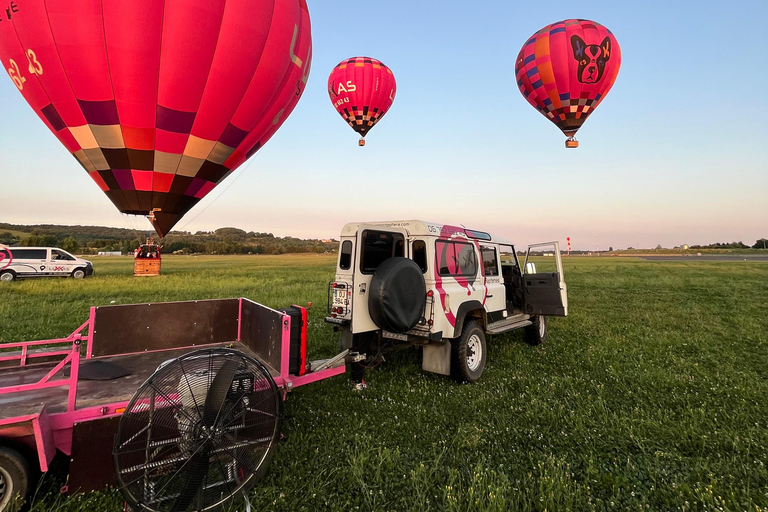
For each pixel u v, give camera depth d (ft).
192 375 9.20
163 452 8.91
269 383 10.15
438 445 11.87
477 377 17.88
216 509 8.85
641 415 13.73
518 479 10.23
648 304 41.50
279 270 96.73
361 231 15.55
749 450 11.27
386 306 14.67
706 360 20.33
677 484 9.76
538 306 23.43
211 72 25.80
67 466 9.93
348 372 18.42
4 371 12.19
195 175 29.01
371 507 9.00
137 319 14.44
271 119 30.71
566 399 15.37
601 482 10.02
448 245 18.37
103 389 10.72
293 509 8.96
